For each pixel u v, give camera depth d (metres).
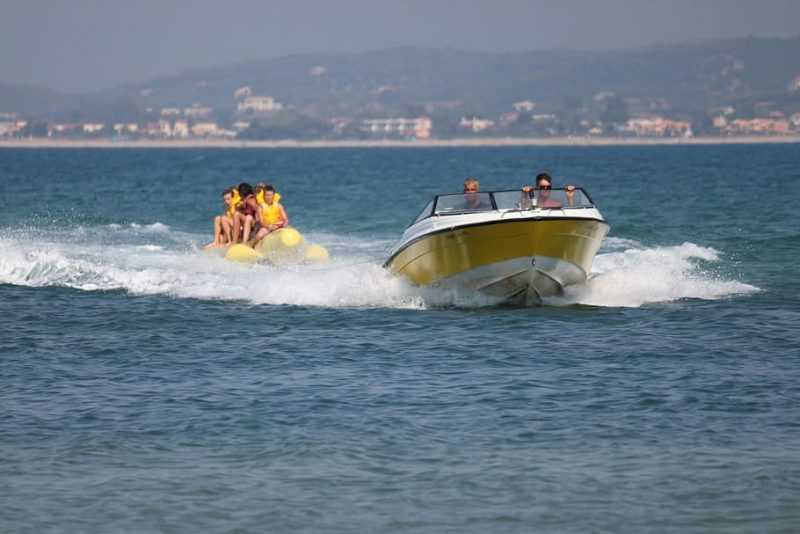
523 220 56.38
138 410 39.66
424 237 58.91
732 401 40.44
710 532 28.94
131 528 29.41
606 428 37.25
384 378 44.31
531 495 31.39
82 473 33.19
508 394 41.56
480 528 29.33
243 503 30.97
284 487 32.06
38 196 180.12
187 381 44.00
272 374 45.19
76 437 36.50
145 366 46.81
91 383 43.78
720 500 30.91
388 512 30.36
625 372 45.00
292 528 29.39
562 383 43.19
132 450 35.22
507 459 34.25
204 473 33.16
